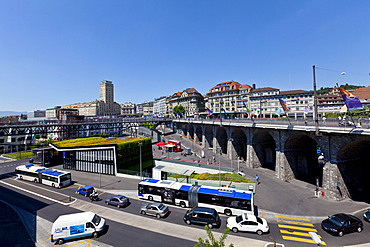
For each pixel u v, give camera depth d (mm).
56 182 33125
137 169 46469
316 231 19859
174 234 19500
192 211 21531
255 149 46250
